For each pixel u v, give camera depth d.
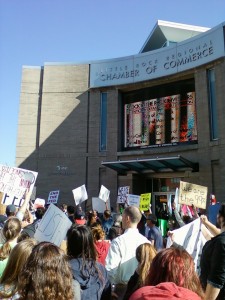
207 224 4.75
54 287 2.10
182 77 20.94
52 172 23.00
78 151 22.95
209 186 18.45
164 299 1.97
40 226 4.74
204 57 19.78
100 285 3.37
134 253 4.54
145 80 22.02
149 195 12.69
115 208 21.11
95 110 23.25
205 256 3.51
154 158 19.62
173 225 10.93
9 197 7.77
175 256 2.24
